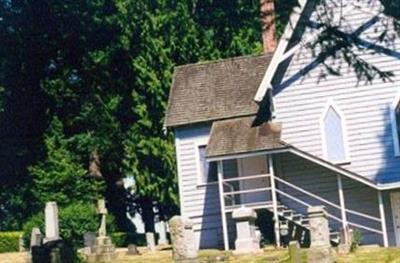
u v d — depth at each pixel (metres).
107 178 63.66
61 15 65.50
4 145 65.12
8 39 66.00
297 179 43.62
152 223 64.56
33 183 59.72
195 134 46.34
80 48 65.12
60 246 32.94
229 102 46.50
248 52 54.81
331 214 42.97
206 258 32.84
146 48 56.75
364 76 23.36
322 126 42.69
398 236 42.09
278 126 43.03
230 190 45.41
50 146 59.34
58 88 64.62
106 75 63.34
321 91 42.75
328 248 27.23
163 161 55.25
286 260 28.89
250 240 37.81
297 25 23.48
